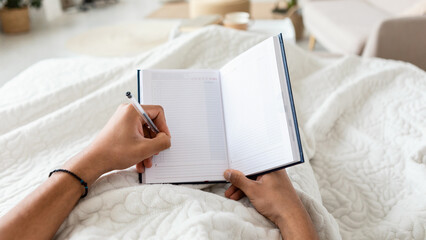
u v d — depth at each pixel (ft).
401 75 3.38
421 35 6.22
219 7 9.79
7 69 8.90
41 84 3.53
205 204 1.90
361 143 2.87
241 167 2.13
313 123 2.99
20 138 2.58
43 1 12.94
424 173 2.44
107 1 16.14
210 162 2.21
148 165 2.09
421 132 2.81
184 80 2.45
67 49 10.18
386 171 2.61
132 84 3.06
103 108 2.93
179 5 16.19
